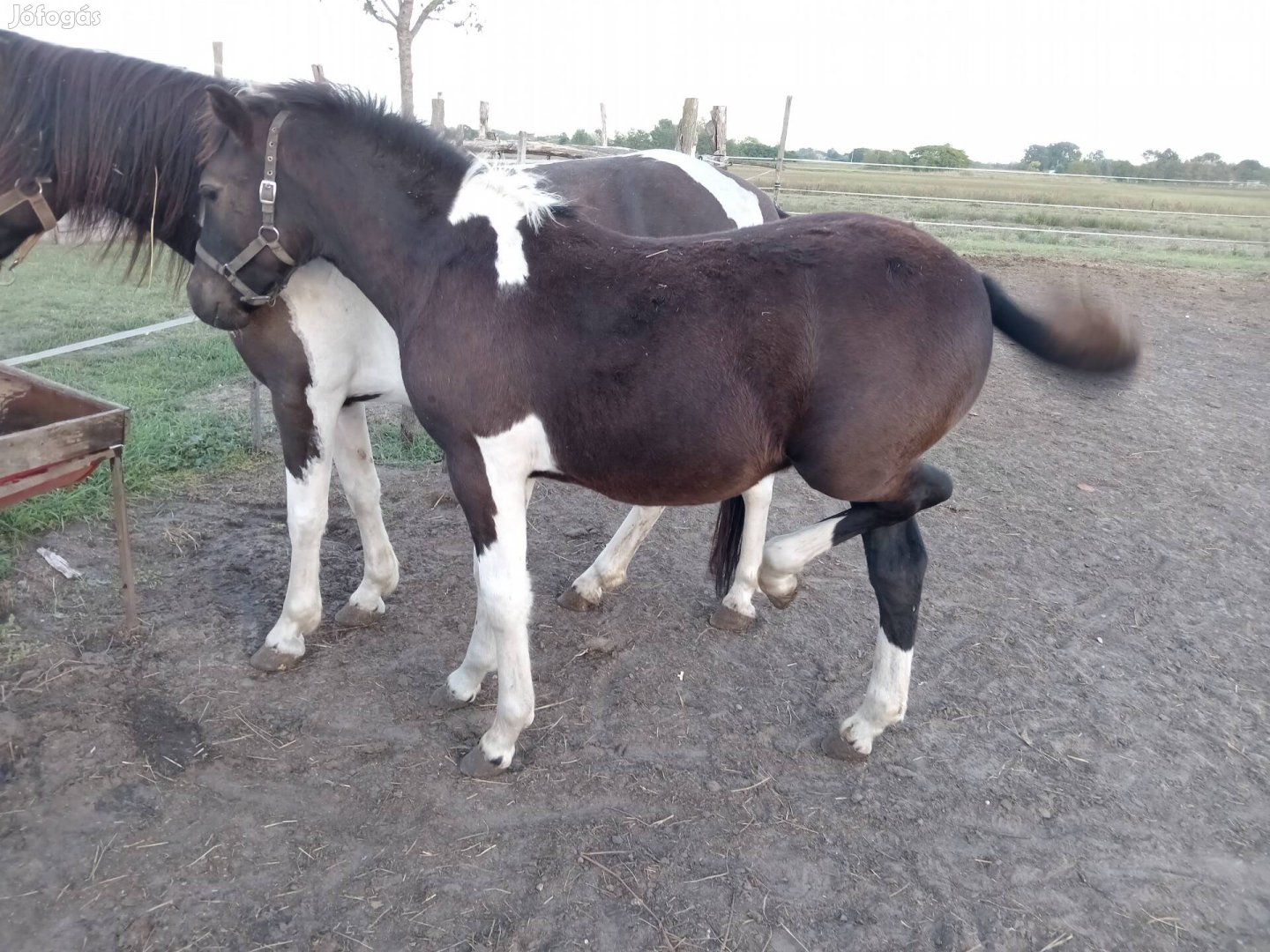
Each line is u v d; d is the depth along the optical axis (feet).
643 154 12.40
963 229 48.11
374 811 8.08
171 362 19.70
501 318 7.36
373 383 9.68
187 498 13.87
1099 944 7.05
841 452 7.06
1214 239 48.83
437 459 16.28
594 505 15.05
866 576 13.02
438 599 11.78
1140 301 32.63
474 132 31.07
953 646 11.20
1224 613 12.39
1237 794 8.82
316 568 10.03
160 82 8.29
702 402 7.03
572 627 11.34
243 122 7.55
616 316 7.14
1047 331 7.34
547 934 6.91
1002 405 21.13
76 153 8.36
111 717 8.95
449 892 7.23
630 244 7.52
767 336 6.91
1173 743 9.55
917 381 6.93
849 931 7.09
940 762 9.11
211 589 11.43
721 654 10.91
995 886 7.60
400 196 7.74
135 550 12.16
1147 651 11.34
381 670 10.21
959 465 17.38
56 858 7.31
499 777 8.59
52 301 23.63
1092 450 18.48
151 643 10.18
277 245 7.94
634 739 9.27
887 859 7.82
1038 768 9.07
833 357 6.88
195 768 8.42
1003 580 12.98
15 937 6.61
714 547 11.09
